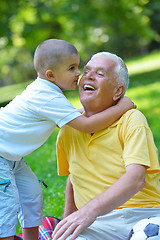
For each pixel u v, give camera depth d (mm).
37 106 2977
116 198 2461
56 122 2908
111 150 2775
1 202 2975
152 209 2734
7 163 3080
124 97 2924
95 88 2854
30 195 3295
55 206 4383
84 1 18547
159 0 26047
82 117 2846
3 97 19688
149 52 38594
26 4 16703
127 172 2529
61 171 3307
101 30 22672
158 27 33469
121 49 36688
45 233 3383
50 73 3084
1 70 38219
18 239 3307
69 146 3008
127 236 2695
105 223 2713
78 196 2941
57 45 3078
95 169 2820
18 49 32031
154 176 2873
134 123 2701
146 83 16016
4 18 16125
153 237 2453
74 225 2467
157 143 6777
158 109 10117
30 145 3061
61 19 18109
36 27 16969
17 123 3031
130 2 18891
